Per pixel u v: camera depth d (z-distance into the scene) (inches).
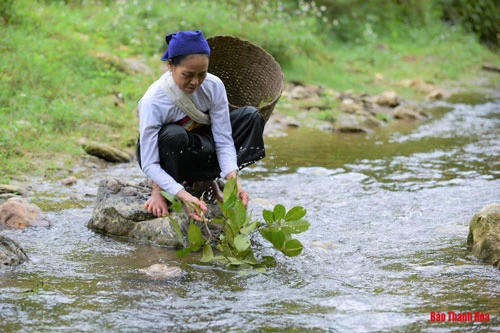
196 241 161.3
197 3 451.2
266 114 194.7
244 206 162.4
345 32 540.4
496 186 235.9
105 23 394.9
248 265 161.2
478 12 654.5
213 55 209.3
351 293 146.8
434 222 198.1
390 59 517.0
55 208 200.4
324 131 326.0
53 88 303.0
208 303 140.2
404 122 354.9
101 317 132.4
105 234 181.9
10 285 145.7
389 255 171.2
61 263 160.1
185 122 175.5
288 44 434.9
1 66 299.7
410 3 615.2
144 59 366.6
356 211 207.6
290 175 247.9
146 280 151.0
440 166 264.5
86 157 253.3
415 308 139.5
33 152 249.0
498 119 364.5
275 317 134.4
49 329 127.0
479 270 160.6
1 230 180.9
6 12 352.2
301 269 160.9
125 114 298.8
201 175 183.0
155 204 177.9
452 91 451.2
